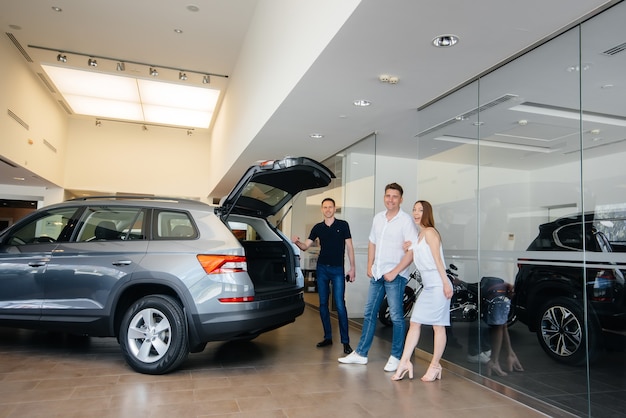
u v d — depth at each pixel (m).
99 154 13.05
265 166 3.66
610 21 2.63
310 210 7.65
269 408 2.78
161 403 2.79
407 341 3.56
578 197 2.79
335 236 4.47
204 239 3.49
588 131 2.74
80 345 4.26
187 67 9.20
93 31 7.86
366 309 3.96
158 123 13.16
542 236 3.03
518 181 3.27
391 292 3.77
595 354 2.59
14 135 8.57
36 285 3.64
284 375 3.51
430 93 4.18
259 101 5.84
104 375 3.32
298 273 4.36
